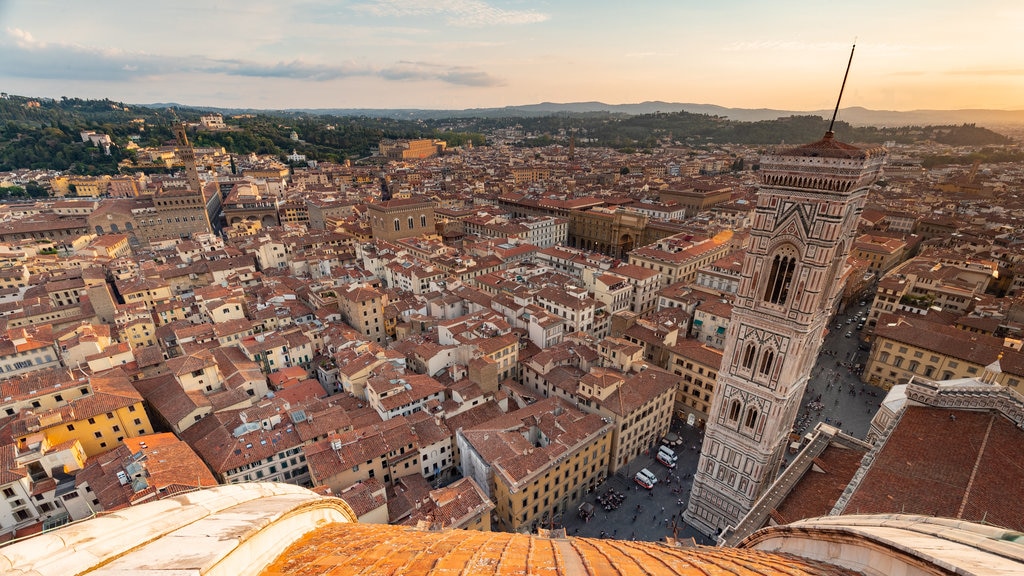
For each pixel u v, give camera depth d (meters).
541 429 98.56
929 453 50.56
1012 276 186.75
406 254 192.25
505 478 83.81
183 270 184.12
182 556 13.90
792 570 20.83
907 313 151.88
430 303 155.38
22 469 80.12
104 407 96.00
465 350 120.62
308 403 104.19
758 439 73.38
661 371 114.12
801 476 64.69
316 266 194.62
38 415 90.50
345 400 110.38
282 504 21.38
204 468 82.88
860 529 22.11
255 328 141.50
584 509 93.06
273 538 18.53
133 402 98.81
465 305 160.75
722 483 80.75
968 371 118.94
